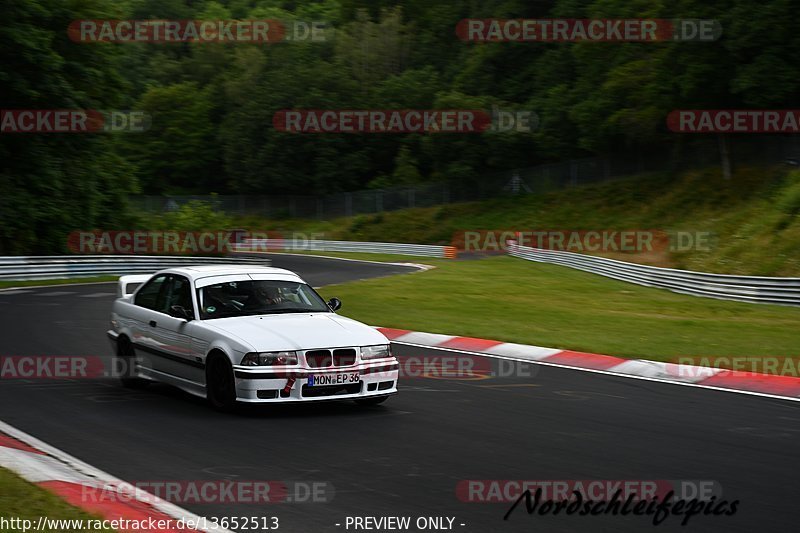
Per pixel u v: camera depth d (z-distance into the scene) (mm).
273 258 55656
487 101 74312
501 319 20672
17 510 5398
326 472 6895
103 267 36875
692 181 55438
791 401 10453
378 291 29859
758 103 47469
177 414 9172
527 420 9117
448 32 91188
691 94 50938
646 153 61844
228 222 51781
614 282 34938
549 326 19078
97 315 20109
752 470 7117
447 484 6586
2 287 30531
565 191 64812
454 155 73875
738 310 23406
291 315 9953
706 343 15906
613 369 13094
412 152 81062
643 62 58031
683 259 40219
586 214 60031
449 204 71625
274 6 126812
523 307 24422
